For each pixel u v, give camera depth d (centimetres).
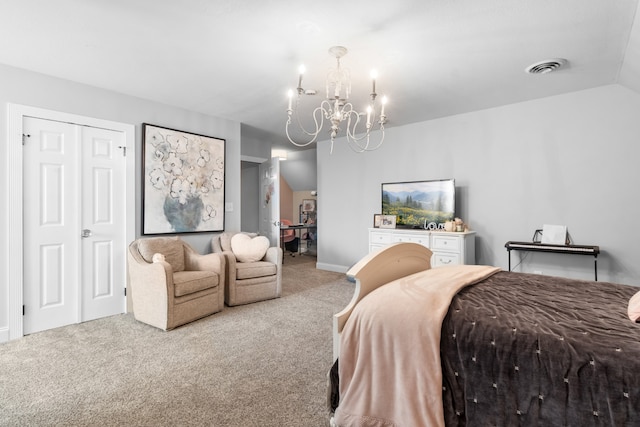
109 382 200
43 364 224
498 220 395
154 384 199
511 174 385
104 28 219
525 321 130
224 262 348
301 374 211
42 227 290
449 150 432
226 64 273
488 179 401
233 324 303
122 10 199
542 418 109
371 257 178
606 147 330
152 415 169
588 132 338
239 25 214
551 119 358
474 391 122
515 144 381
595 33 224
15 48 246
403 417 127
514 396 115
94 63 272
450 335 131
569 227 350
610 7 194
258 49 247
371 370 140
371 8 195
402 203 464
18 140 277
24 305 279
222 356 237
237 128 454
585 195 341
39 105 289
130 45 242
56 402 179
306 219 824
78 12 200
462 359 126
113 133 335
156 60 266
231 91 336
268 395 188
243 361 229
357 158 532
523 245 348
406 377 129
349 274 166
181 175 386
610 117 327
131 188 346
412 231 419
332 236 569
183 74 294
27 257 281
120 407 175
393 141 488
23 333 276
